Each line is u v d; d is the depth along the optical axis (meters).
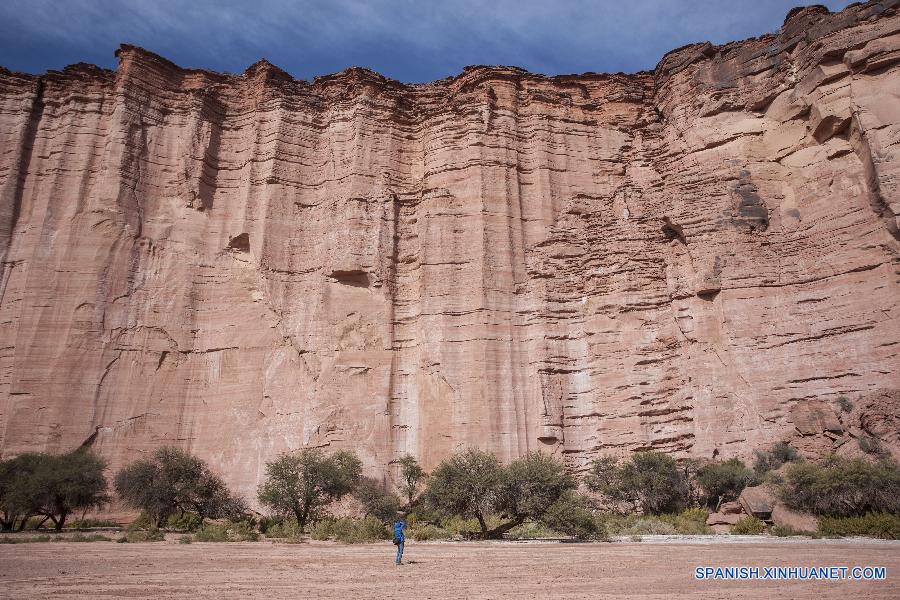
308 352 35.19
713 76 36.44
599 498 29.00
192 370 35.91
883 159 27.77
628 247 34.16
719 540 19.05
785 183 32.25
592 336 33.25
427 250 35.78
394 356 34.94
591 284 34.12
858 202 28.78
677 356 31.03
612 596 9.05
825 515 21.25
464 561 13.94
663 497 25.92
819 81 31.38
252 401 34.66
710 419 28.66
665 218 33.38
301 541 20.73
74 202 36.88
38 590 9.66
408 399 34.09
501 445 31.28
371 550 17.02
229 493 30.70
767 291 29.66
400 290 36.50
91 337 34.62
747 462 26.81
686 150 35.75
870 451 23.86
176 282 37.03
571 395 32.72
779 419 27.38
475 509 21.12
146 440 34.00
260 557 15.05
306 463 27.05
